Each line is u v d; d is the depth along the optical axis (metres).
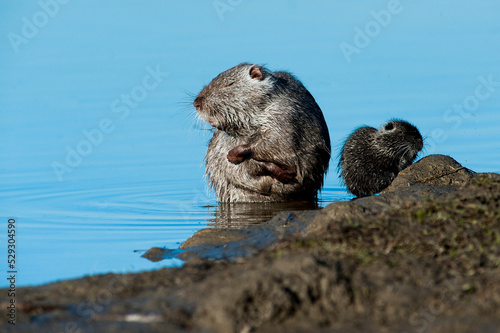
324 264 20.42
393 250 22.66
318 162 43.09
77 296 21.86
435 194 33.50
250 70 42.34
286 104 42.09
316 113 43.88
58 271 28.33
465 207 25.94
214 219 38.19
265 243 28.62
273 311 18.91
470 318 18.14
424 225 24.72
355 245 23.41
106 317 19.83
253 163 42.38
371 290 19.64
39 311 20.73
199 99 42.50
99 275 23.64
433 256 22.12
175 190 47.50
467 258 21.75
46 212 41.09
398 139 41.81
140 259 29.48
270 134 41.59
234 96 41.78
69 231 35.94
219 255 28.00
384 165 42.62
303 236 26.38
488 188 28.05
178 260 28.33
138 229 36.12
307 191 43.53
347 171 43.91
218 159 44.31
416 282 20.06
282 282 19.56
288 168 41.97
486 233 23.75
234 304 18.97
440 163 39.66
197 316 19.39
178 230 35.59
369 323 18.62
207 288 20.81
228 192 43.94
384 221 25.47
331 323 18.83
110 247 32.16
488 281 19.91
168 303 20.34
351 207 28.58
